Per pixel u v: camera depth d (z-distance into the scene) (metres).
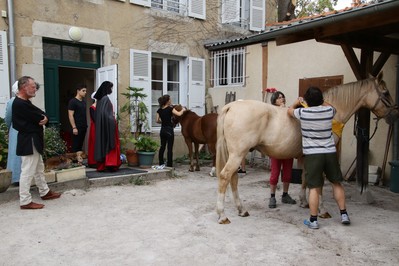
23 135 4.64
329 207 5.04
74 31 7.51
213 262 3.20
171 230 4.01
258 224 4.25
